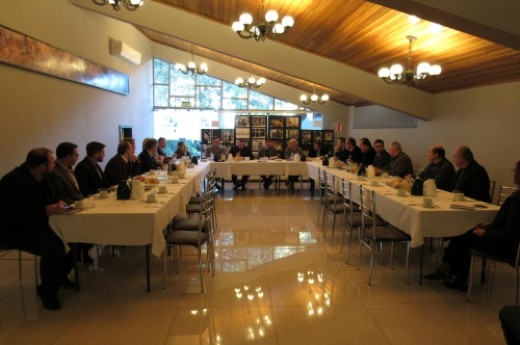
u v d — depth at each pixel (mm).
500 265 3969
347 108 12195
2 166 4227
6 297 3129
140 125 10297
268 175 8516
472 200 3689
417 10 3238
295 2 4441
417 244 3273
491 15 3162
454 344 2502
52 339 2520
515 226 2834
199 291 3270
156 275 3623
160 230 3062
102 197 3596
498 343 2516
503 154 5328
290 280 3531
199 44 6812
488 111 5617
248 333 2611
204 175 6703
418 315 2889
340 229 5316
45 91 5168
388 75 4988
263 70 10086
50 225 2949
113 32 7977
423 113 7250
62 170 3549
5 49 4172
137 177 4711
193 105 12016
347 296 3203
